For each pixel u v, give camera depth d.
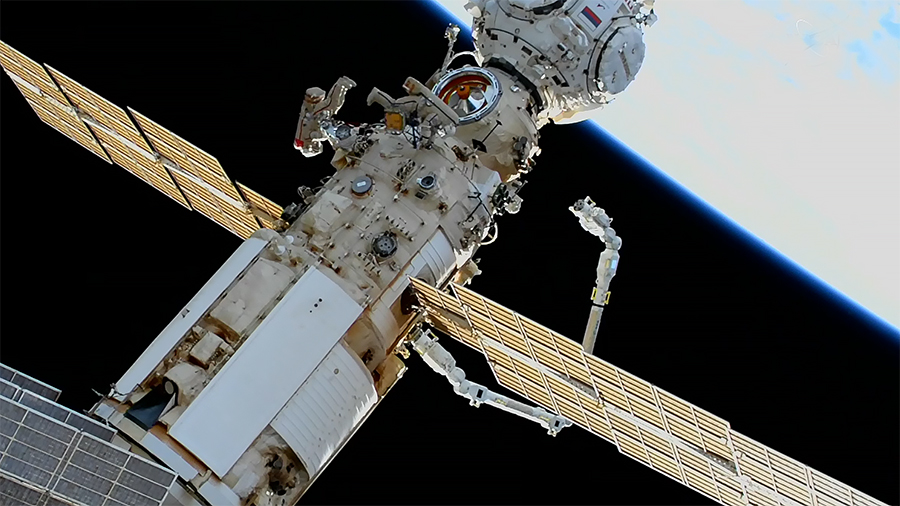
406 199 15.68
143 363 13.28
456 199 15.98
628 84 18.59
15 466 11.68
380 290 14.70
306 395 13.46
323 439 13.64
